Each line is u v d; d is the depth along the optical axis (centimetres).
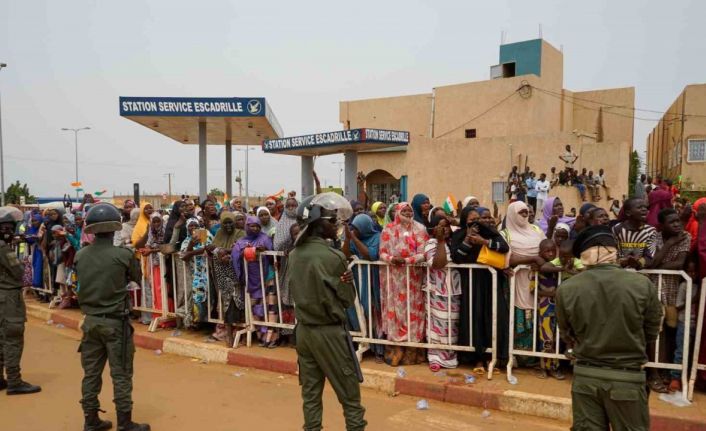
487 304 549
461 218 568
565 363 570
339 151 1895
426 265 565
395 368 578
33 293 1138
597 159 2348
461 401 509
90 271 438
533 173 2298
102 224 443
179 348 702
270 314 673
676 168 2917
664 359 494
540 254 522
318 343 372
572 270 503
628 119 3125
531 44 2981
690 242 485
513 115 2861
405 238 574
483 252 536
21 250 1127
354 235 606
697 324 469
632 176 3098
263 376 605
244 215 781
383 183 2656
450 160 2606
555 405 470
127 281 457
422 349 597
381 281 593
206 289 705
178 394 547
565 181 2200
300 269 379
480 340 548
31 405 518
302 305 374
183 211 759
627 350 292
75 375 615
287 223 656
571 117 3259
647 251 497
